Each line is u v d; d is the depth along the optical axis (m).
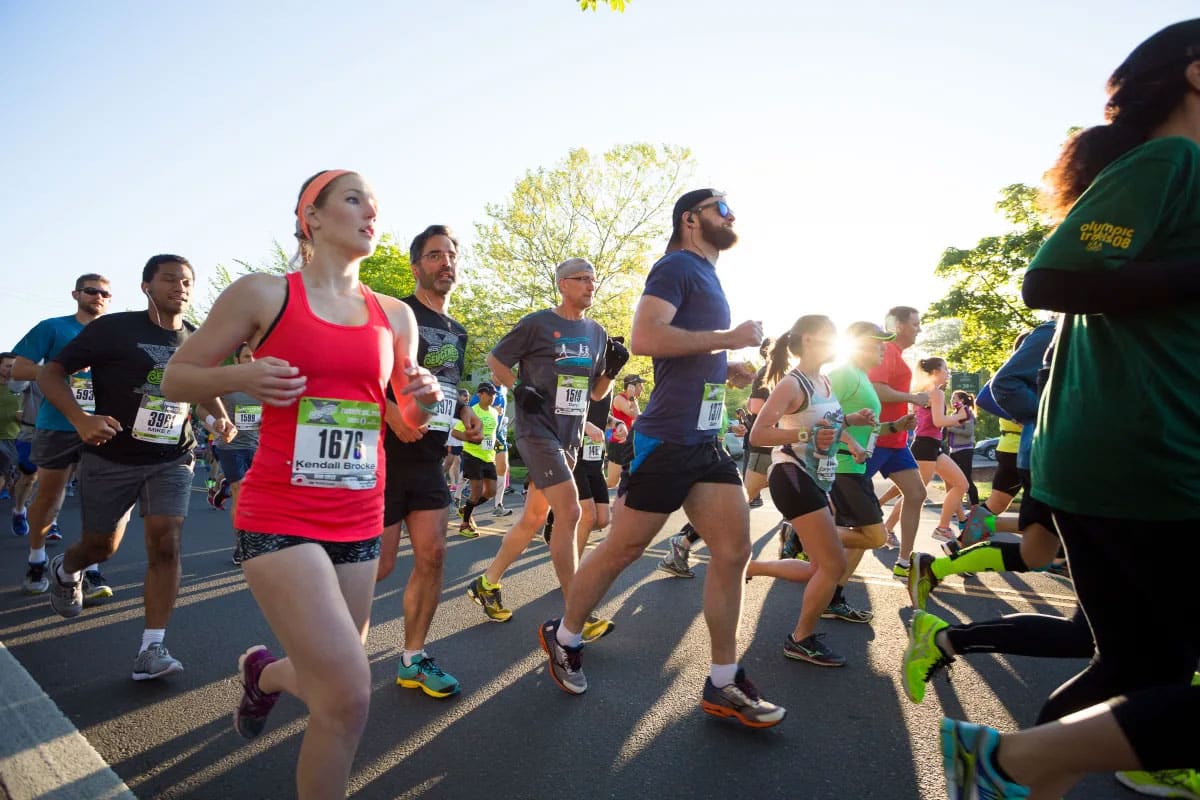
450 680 3.32
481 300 27.91
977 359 26.88
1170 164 1.59
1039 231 25.00
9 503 11.21
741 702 2.92
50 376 3.55
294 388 1.84
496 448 10.46
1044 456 1.83
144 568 6.05
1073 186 1.85
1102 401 1.67
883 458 5.54
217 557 6.74
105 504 3.64
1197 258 1.59
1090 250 1.60
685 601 5.11
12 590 5.30
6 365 7.80
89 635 4.18
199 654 3.86
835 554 3.65
